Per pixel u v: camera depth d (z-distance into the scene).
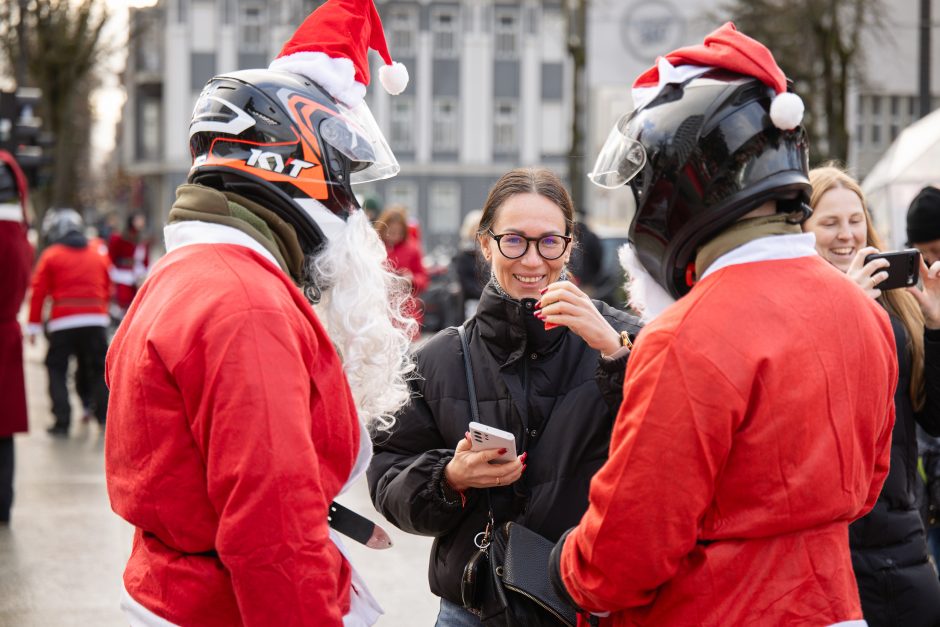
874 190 9.27
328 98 2.18
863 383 1.99
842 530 1.99
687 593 1.92
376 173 2.32
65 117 26.03
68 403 9.20
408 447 2.79
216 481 1.87
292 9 30.08
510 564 2.48
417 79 40.34
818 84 21.09
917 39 20.56
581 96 20.64
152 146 42.62
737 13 23.78
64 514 6.49
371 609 2.18
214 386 1.87
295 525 1.85
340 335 2.15
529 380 2.70
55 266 9.20
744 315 1.90
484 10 40.47
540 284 2.75
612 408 2.48
